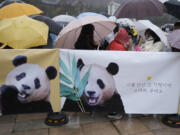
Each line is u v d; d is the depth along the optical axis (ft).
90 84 8.98
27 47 9.36
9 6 13.75
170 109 9.31
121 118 10.07
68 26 10.36
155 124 9.58
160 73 8.91
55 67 8.75
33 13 14.17
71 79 8.95
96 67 8.78
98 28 13.06
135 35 15.30
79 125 9.45
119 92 9.05
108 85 8.96
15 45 9.17
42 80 8.81
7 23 9.95
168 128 9.24
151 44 10.93
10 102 8.94
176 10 12.39
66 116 9.82
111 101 9.18
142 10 13.43
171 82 9.02
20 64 8.50
